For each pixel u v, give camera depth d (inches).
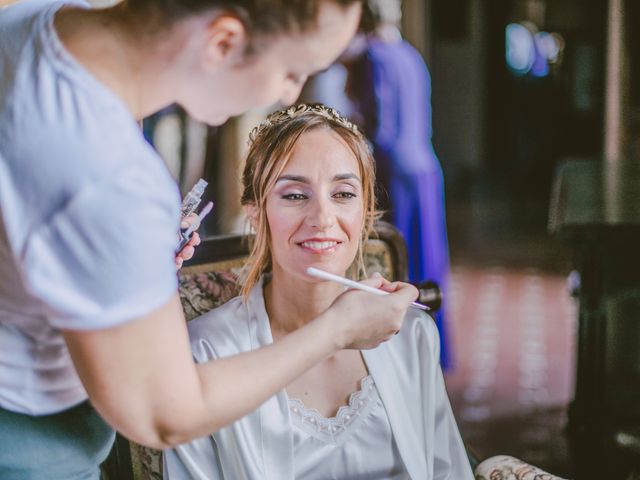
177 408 36.0
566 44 401.7
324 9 33.3
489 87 412.5
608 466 118.9
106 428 43.3
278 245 54.8
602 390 121.0
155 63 35.2
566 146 415.2
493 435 131.3
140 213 33.8
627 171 145.6
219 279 65.1
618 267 113.9
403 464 57.2
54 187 33.7
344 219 54.5
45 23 36.2
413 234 141.3
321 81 166.6
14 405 38.9
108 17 35.8
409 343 59.0
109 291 33.8
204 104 36.4
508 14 413.1
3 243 35.8
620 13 153.2
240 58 34.3
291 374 39.1
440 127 359.6
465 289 215.9
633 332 130.5
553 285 217.9
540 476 59.5
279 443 54.2
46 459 40.4
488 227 301.4
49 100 34.3
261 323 57.0
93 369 35.1
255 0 32.8
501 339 174.9
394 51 138.9
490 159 417.1
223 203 191.6
